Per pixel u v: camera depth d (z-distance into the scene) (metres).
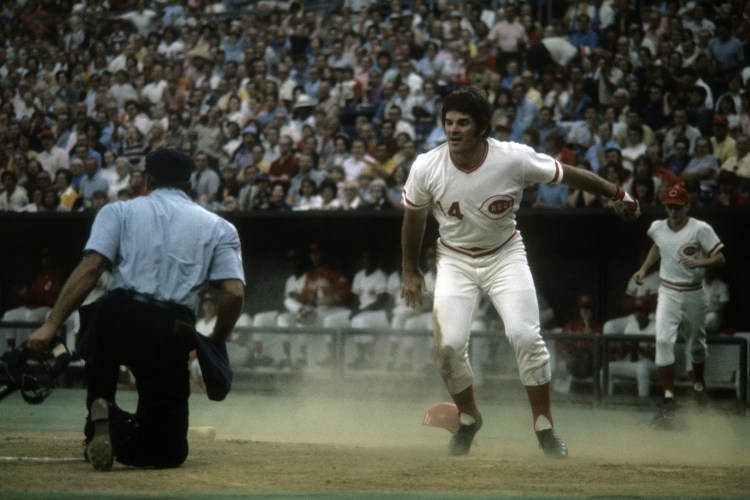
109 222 17.75
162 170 18.56
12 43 76.00
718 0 56.25
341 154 55.38
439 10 63.81
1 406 41.28
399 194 52.38
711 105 52.41
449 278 22.36
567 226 50.38
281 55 66.38
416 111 57.09
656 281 47.66
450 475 17.64
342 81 60.69
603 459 22.86
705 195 47.03
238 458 20.47
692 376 44.09
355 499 14.58
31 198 60.28
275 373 51.09
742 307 48.34
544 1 60.81
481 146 21.16
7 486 15.47
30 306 57.78
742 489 16.45
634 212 22.19
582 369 46.22
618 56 54.47
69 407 41.22
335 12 66.88
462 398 22.47
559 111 53.94
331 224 53.41
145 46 71.50
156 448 17.92
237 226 54.75
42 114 67.06
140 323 17.41
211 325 53.09
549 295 52.56
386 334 49.16
